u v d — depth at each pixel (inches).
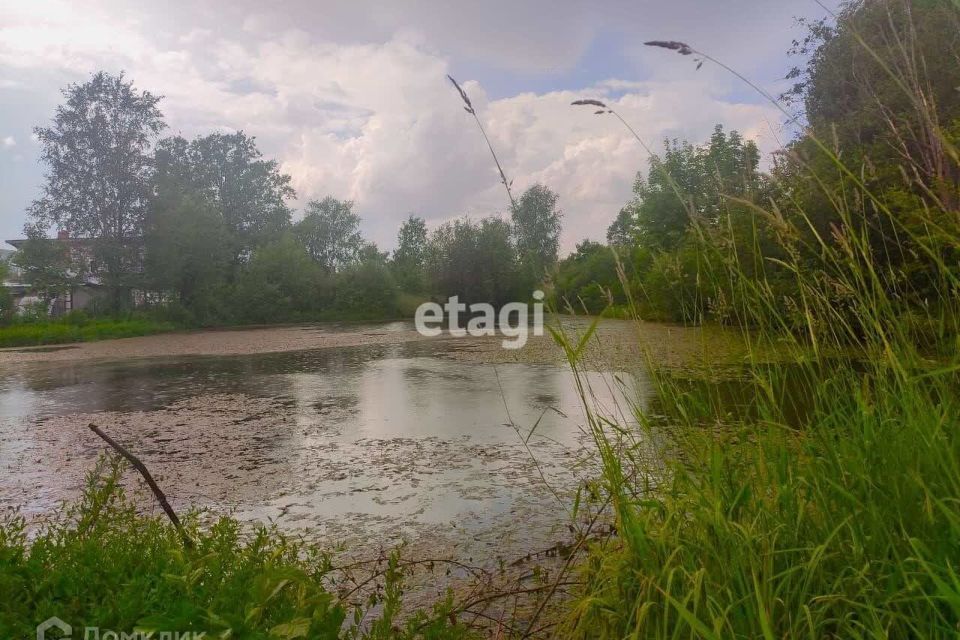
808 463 63.2
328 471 175.8
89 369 499.8
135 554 69.9
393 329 977.5
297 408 284.7
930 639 46.1
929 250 62.6
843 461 60.2
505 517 130.8
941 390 58.5
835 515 58.9
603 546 76.9
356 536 124.8
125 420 265.7
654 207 828.6
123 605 53.7
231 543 78.7
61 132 1122.7
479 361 463.8
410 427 233.6
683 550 58.3
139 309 1184.8
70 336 925.8
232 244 1461.6
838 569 55.9
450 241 1378.0
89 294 1245.7
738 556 53.5
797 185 73.0
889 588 48.7
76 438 232.1
